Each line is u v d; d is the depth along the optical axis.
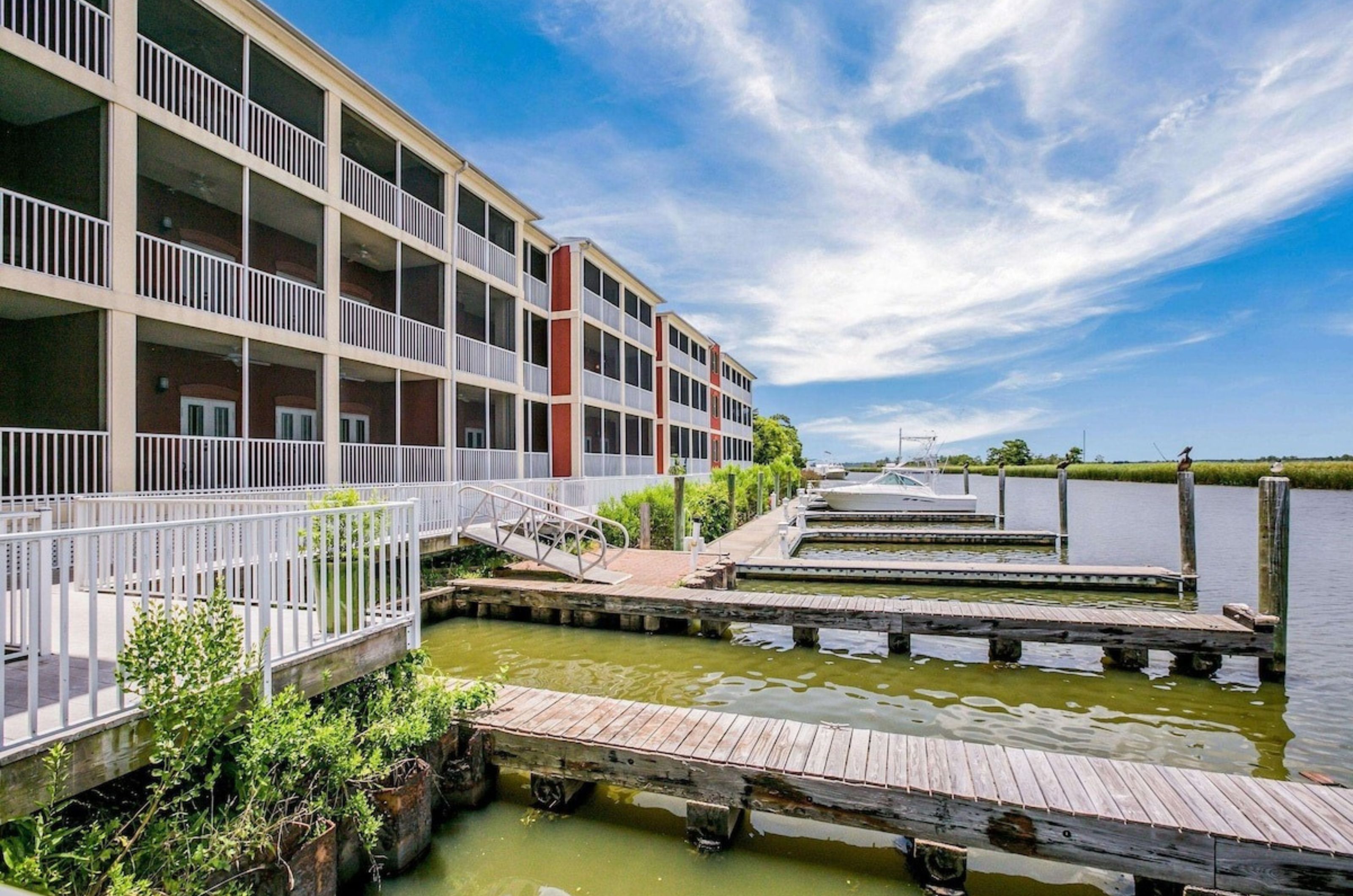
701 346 37.25
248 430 10.13
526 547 12.16
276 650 4.26
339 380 11.94
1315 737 6.57
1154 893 3.87
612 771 4.79
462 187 15.98
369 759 4.09
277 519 4.16
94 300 8.04
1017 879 4.23
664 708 5.63
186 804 3.59
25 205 7.48
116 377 8.23
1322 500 33.75
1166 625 8.67
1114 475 61.97
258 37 10.28
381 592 5.18
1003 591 14.16
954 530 23.77
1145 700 7.65
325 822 3.71
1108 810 3.94
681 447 32.41
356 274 15.08
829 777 4.36
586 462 21.02
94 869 2.89
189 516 7.20
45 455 7.19
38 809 2.89
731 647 9.66
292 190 10.99
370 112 12.67
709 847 4.50
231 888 3.08
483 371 16.41
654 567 12.95
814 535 23.00
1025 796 4.11
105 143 8.31
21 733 2.97
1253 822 3.81
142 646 3.15
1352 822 3.82
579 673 8.48
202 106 9.79
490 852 4.45
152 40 10.23
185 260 9.45
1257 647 8.31
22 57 7.38
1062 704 7.49
